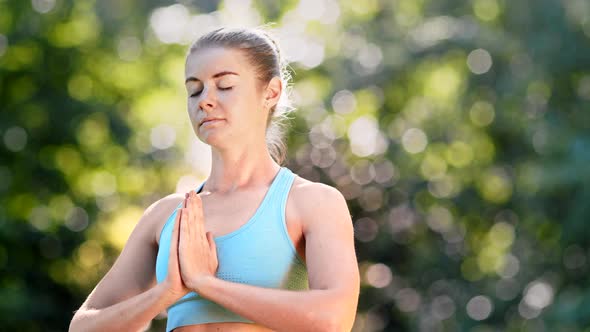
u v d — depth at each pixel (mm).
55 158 19922
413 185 23781
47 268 19422
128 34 21578
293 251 4031
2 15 19609
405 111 24156
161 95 21641
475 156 24281
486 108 23672
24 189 19672
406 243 23781
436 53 22844
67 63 19953
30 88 19750
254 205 4098
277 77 4246
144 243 4328
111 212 20281
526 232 22594
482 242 24469
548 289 22156
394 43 23422
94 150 20188
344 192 23047
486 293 23297
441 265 23984
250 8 23672
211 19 23156
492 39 22547
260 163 4207
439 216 24359
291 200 4102
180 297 3908
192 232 3932
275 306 3781
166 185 21203
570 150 18938
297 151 22312
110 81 20766
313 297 3816
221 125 4113
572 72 21453
